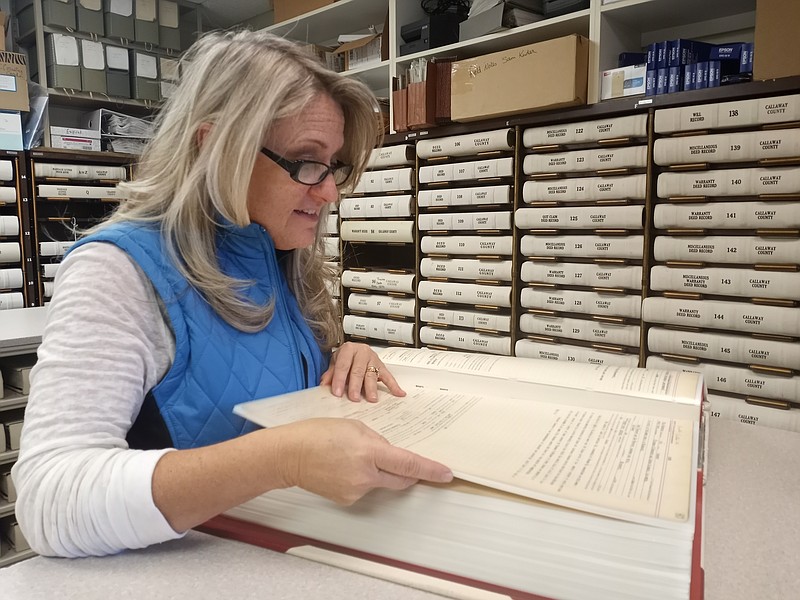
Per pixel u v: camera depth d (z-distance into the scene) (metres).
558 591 0.41
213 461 0.48
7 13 3.29
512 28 2.20
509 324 2.23
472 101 2.19
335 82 0.74
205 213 0.69
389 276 2.57
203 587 0.45
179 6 3.62
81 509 0.48
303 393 0.71
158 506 0.48
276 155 0.69
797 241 1.64
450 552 0.45
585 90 2.01
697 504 0.48
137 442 0.67
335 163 0.85
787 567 0.48
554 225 2.06
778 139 1.63
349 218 2.66
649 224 1.88
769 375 1.73
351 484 0.44
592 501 0.40
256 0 3.60
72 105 3.45
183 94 0.69
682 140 1.77
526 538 0.42
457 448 0.51
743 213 1.71
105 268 0.60
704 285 1.79
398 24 2.57
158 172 0.71
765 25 1.63
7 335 1.39
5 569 0.48
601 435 0.55
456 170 2.30
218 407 0.68
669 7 1.95
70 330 0.56
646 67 1.87
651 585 0.38
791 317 1.66
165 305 0.64
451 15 2.43
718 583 0.46
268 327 0.76
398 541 0.47
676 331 1.86
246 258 0.76
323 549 0.49
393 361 0.91
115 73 3.30
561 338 2.16
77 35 3.18
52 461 0.51
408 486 0.46
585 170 1.99
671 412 0.64
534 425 0.58
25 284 3.01
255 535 0.52
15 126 2.94
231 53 0.66
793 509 0.58
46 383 0.54
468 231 2.33
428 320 2.46
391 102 2.51
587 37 2.16
